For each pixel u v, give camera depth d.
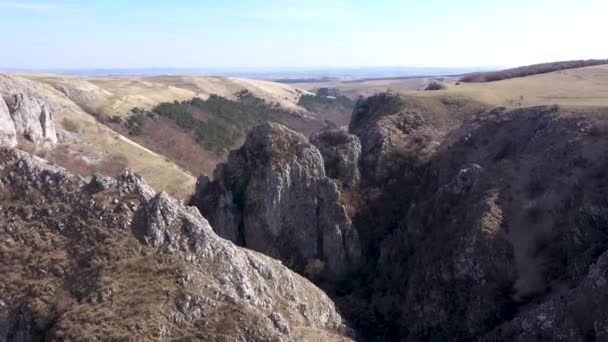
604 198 66.19
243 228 88.56
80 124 148.50
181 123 195.38
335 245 85.69
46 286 52.94
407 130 103.44
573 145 75.44
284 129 92.62
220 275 57.53
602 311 50.03
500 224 70.25
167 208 60.31
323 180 89.00
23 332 50.38
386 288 76.56
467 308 65.69
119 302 51.06
